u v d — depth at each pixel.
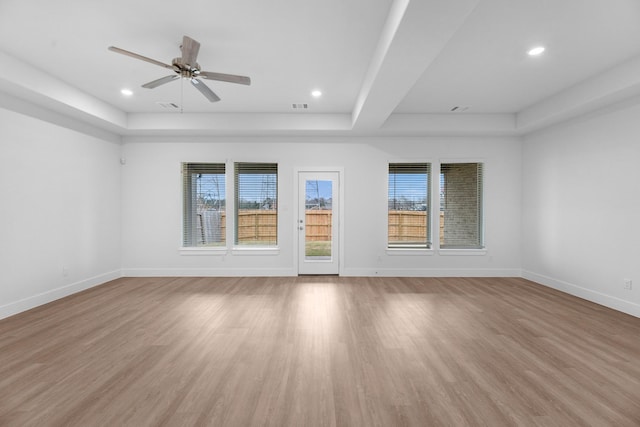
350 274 5.84
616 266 3.95
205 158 5.80
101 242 5.23
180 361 2.59
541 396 2.12
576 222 4.55
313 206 5.88
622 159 3.88
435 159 5.80
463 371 2.44
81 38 3.01
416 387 2.23
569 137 4.67
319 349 2.82
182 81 4.04
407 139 5.82
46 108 4.17
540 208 5.28
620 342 2.96
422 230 5.89
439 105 4.90
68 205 4.55
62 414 1.92
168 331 3.21
